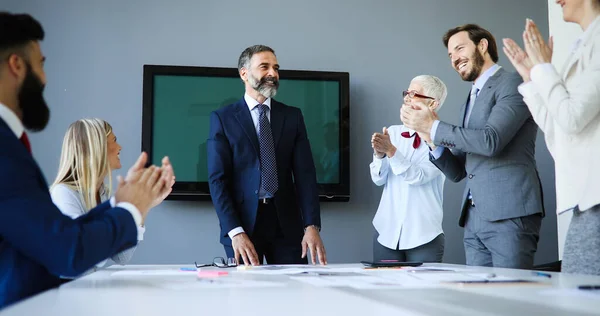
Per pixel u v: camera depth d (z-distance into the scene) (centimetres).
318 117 425
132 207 120
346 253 425
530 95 187
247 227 256
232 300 91
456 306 83
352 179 430
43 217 104
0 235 106
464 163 251
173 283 124
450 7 449
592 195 161
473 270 160
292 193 268
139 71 420
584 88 164
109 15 420
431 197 324
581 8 178
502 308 81
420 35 444
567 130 165
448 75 444
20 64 120
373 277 136
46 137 407
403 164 309
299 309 80
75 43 415
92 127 237
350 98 435
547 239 441
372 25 441
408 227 320
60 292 105
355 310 79
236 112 268
